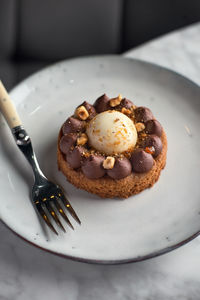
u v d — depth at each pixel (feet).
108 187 1.18
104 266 1.09
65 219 1.12
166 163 1.26
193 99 1.37
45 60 2.05
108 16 1.98
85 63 1.44
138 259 1.03
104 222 1.15
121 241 1.10
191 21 2.10
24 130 1.27
